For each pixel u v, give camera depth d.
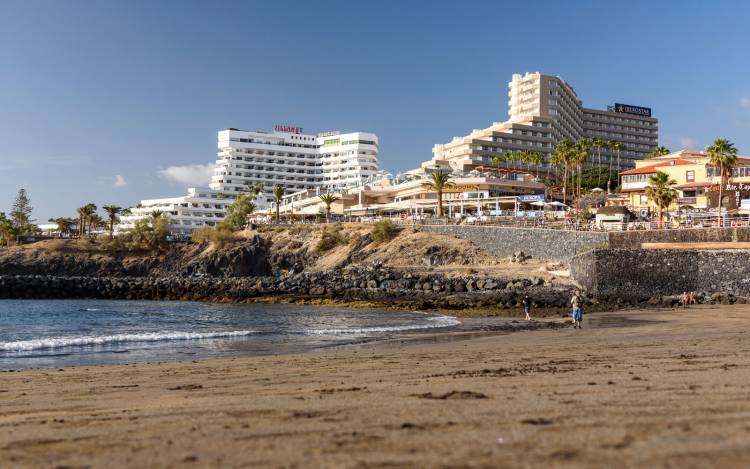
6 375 19.19
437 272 86.44
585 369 14.34
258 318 52.94
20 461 6.89
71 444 7.72
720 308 50.31
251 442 7.38
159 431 8.34
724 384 10.59
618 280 61.84
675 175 110.94
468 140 196.25
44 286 97.81
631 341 24.38
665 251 61.91
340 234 120.38
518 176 160.38
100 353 28.53
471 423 7.96
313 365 19.28
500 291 69.62
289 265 119.81
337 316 52.84
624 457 5.96
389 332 36.88
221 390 13.50
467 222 106.69
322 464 6.23
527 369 14.98
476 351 22.45
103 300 90.50
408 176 164.62
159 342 33.34
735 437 6.55
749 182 103.31
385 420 8.45
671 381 11.29
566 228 84.69
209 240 130.00
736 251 59.84
